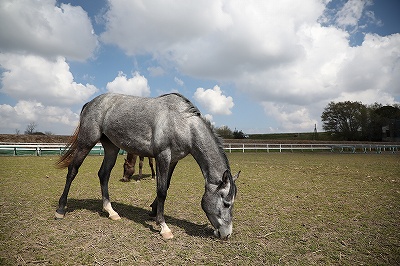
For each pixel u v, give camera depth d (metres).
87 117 4.76
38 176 9.35
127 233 4.04
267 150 30.09
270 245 3.74
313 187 8.29
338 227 4.55
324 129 55.03
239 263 3.17
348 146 32.66
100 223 4.46
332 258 3.36
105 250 3.41
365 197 6.92
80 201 5.95
